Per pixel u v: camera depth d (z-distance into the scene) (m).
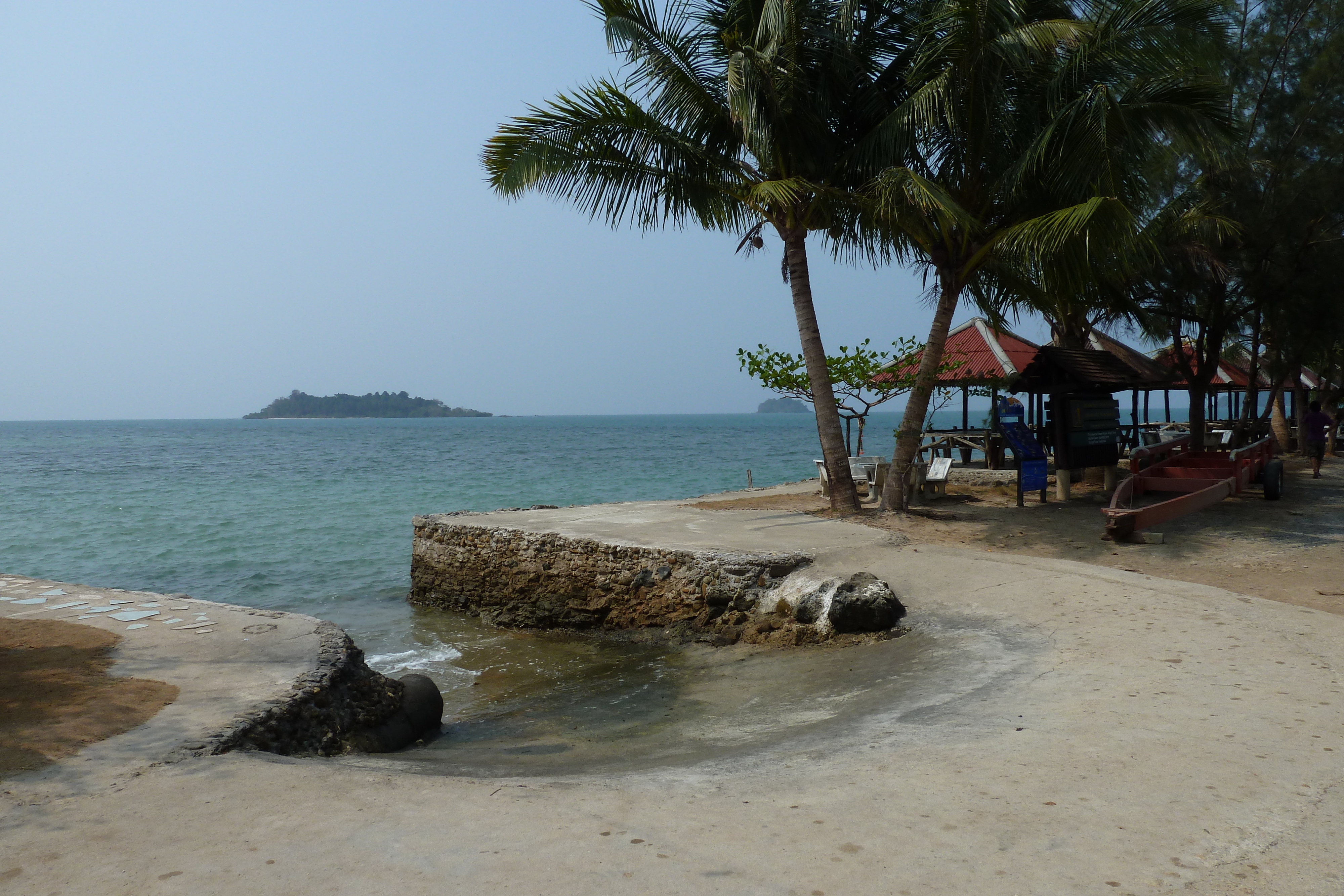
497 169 13.06
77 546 19.19
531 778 4.51
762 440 94.19
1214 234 17.06
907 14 13.25
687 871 3.14
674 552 10.36
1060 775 4.01
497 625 11.86
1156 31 12.05
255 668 6.21
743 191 13.81
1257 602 7.77
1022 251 12.20
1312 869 3.04
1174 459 16.98
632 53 12.91
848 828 3.49
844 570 9.62
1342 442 30.52
